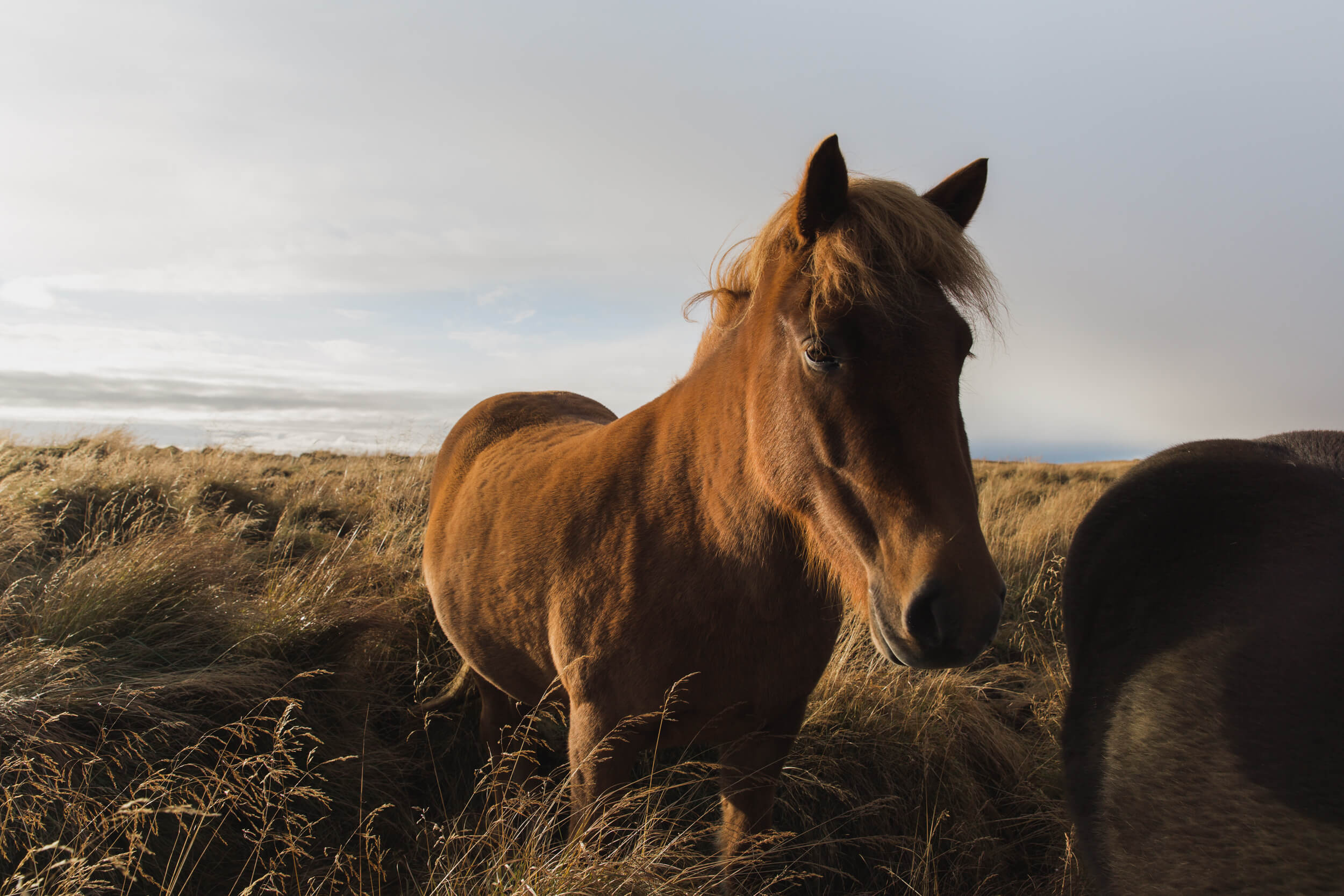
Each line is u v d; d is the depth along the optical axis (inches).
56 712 80.2
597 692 66.0
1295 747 33.3
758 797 69.6
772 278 60.4
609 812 61.6
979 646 43.3
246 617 110.6
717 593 62.0
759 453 58.3
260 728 83.7
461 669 107.1
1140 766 40.1
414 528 188.2
